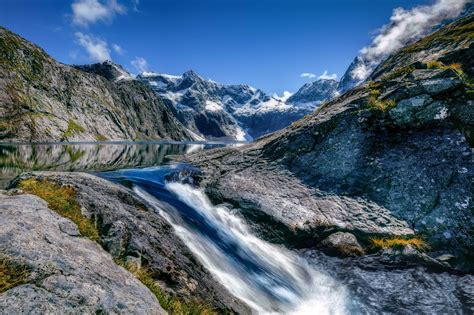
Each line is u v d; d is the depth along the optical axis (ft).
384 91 70.74
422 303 34.60
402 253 42.98
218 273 34.83
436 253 43.68
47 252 18.90
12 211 23.13
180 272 28.78
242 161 73.67
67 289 16.46
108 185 41.81
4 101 443.73
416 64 77.36
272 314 31.07
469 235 44.68
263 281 37.32
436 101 60.95
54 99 556.92
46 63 600.80
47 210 26.66
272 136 90.22
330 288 38.27
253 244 46.75
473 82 63.72
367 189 55.06
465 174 50.44
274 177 63.10
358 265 42.32
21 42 580.71
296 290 37.63
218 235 44.83
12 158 159.43
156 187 55.72
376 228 47.70
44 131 462.19
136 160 140.26
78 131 546.67
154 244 30.81
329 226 49.01
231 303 29.22
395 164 56.49
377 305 34.55
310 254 45.57
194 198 55.72
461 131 56.34
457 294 35.91
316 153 65.82
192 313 23.77
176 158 106.63
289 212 52.21
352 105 70.54
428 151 56.08
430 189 50.88
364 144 62.54
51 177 37.99
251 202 54.65
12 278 15.71
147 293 20.92
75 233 25.46
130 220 33.19
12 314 13.47
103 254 24.44
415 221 47.85
